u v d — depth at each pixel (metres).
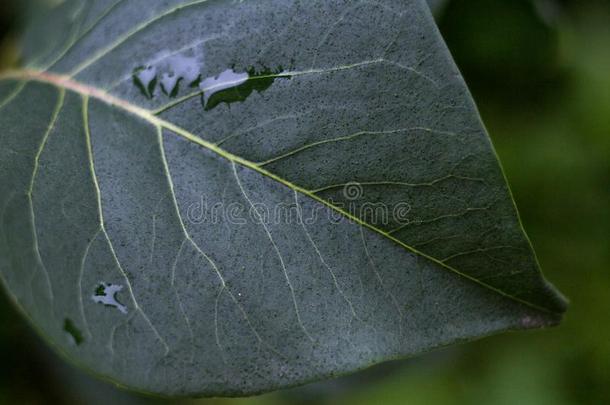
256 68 0.19
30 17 0.24
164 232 0.19
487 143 0.19
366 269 0.19
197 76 0.19
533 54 0.26
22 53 0.21
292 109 0.19
